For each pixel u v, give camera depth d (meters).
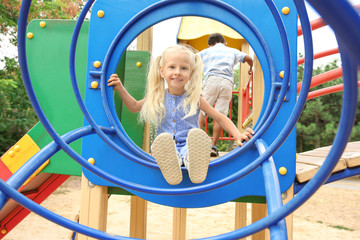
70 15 9.20
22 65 1.18
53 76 2.41
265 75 1.74
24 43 1.15
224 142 16.27
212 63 3.14
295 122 1.23
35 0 8.38
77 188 9.17
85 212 1.80
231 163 1.74
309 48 0.99
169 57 1.99
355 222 6.66
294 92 1.73
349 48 0.42
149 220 6.25
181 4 1.78
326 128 16.89
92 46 1.87
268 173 1.33
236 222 3.84
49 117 2.37
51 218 1.19
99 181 1.79
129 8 1.87
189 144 1.55
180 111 2.06
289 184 1.71
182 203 1.74
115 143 1.77
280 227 1.02
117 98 2.27
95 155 1.81
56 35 2.45
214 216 6.74
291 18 1.77
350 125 0.61
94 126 1.65
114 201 7.93
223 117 2.01
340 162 1.91
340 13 0.38
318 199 8.77
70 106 2.37
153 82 2.11
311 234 5.73
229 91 3.08
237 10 1.75
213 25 4.74
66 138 1.47
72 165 2.34
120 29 1.87
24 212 3.02
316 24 2.29
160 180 1.76
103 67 1.82
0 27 8.77
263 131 1.63
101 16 1.88
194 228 5.80
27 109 9.59
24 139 2.39
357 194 9.67
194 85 2.06
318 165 1.98
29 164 1.32
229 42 4.74
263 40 1.71
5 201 1.14
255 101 1.96
